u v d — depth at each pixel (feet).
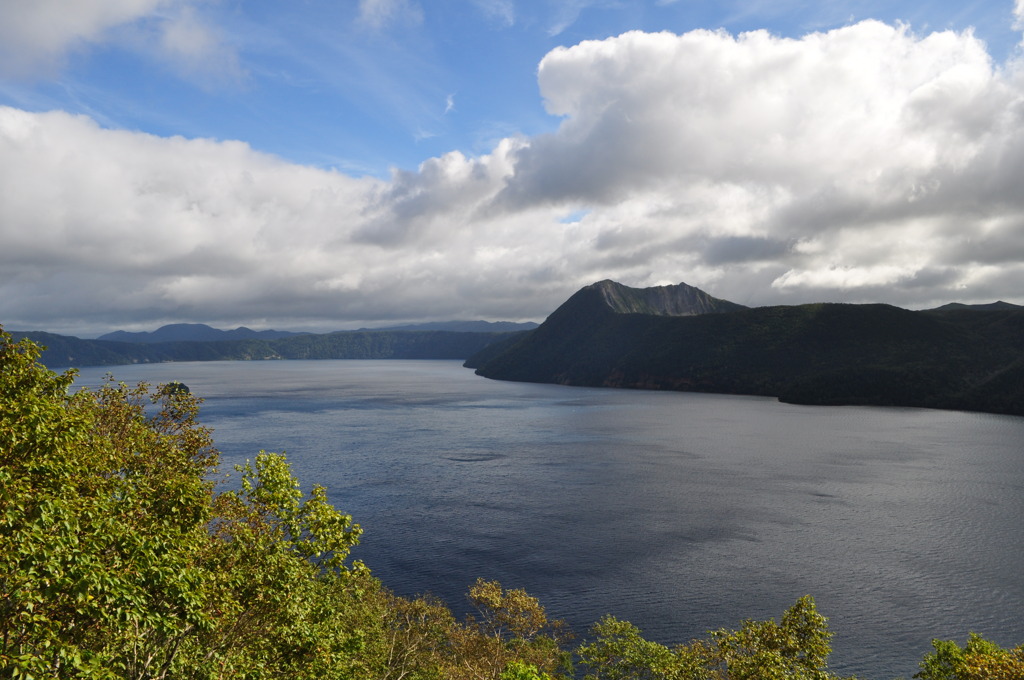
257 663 71.41
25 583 47.78
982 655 119.24
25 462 58.03
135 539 57.36
